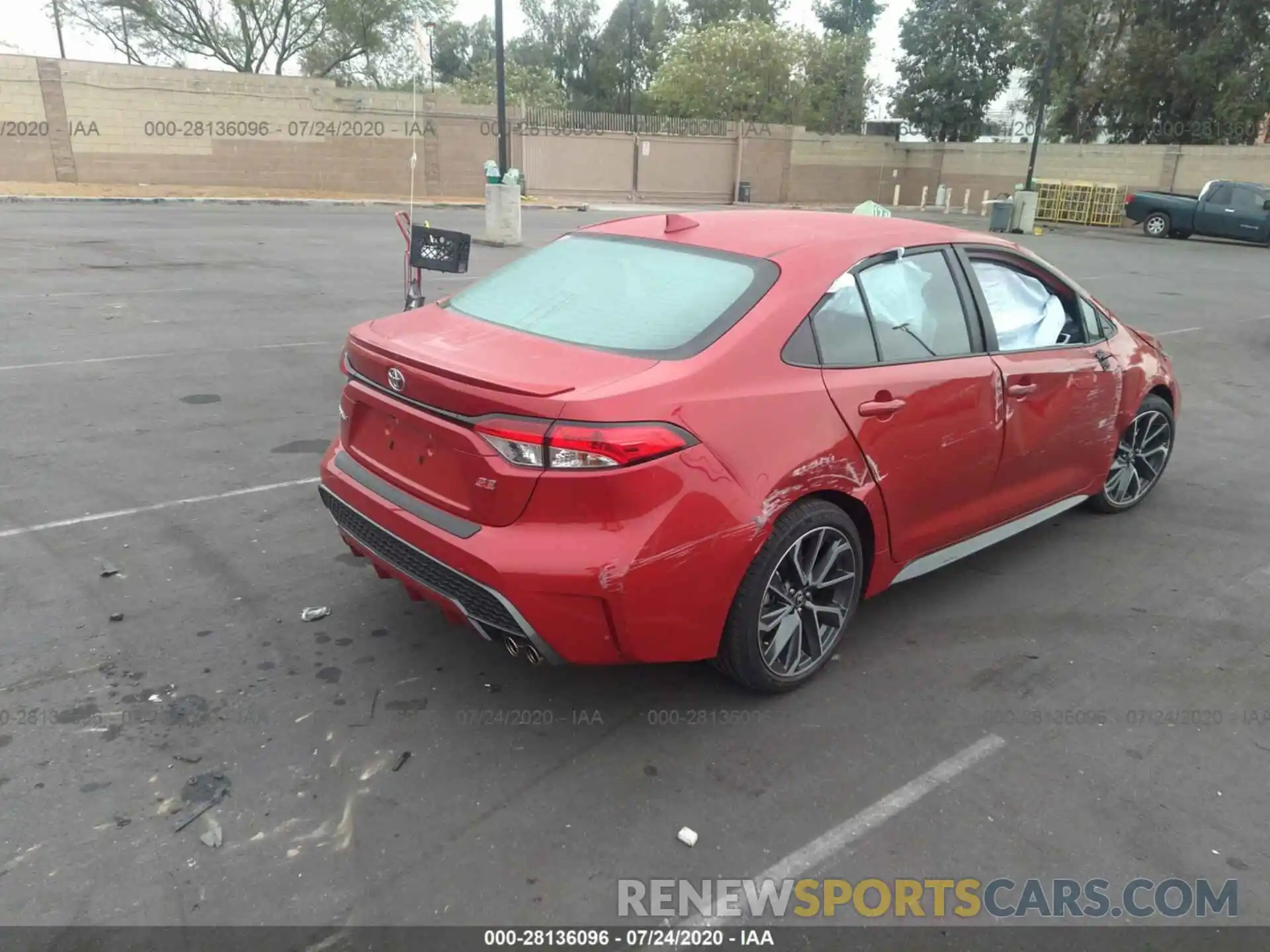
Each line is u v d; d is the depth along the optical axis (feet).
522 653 9.63
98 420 20.16
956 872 8.55
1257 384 28.76
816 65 160.66
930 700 11.21
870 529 11.41
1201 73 109.09
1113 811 9.39
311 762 9.66
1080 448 14.97
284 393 23.03
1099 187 103.40
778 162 129.08
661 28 206.18
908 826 9.10
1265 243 84.38
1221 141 112.88
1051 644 12.62
